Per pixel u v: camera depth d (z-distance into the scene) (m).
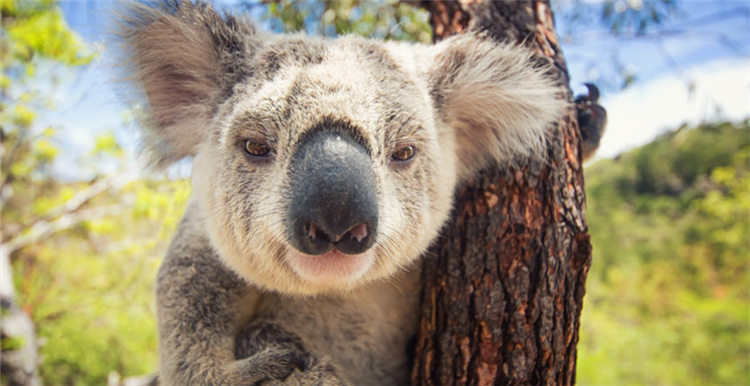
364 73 0.37
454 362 0.40
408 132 0.36
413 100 0.38
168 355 0.40
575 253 0.39
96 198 1.47
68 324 1.41
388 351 0.47
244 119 0.35
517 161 0.41
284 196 0.33
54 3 1.26
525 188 0.40
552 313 0.38
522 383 0.38
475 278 0.40
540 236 0.39
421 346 0.42
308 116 0.33
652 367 1.72
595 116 0.48
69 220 1.28
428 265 0.43
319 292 0.39
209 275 0.41
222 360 0.39
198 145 0.42
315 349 0.44
